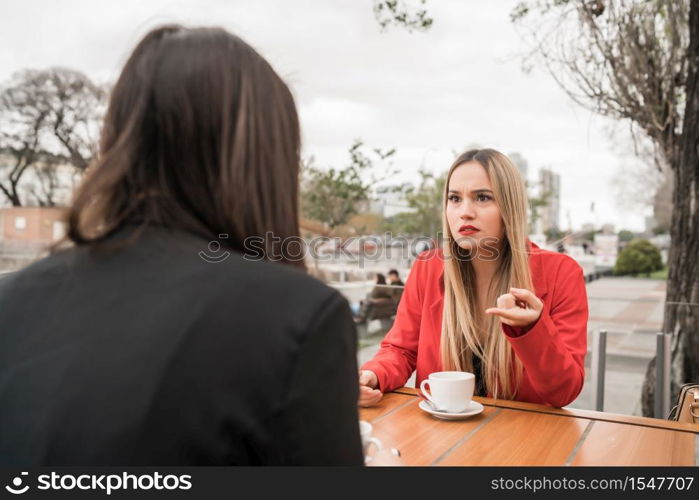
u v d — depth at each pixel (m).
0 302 0.54
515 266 1.58
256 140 0.56
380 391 1.47
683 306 2.69
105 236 0.53
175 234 0.53
